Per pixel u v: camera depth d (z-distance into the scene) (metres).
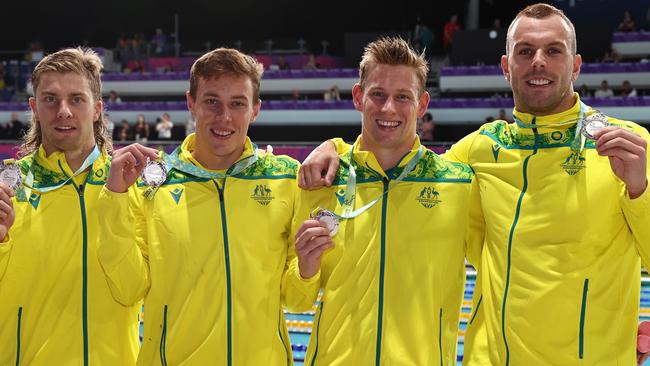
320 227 2.48
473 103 16.02
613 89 16.27
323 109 17.20
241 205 2.66
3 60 23.39
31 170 2.79
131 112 18.23
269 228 2.66
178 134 16.08
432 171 2.68
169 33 24.36
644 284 8.34
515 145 2.69
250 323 2.55
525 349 2.48
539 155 2.61
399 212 2.60
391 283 2.54
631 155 2.28
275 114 17.52
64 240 2.71
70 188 2.76
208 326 2.54
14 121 16.92
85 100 2.76
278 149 13.21
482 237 2.77
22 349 2.66
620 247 2.50
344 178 2.70
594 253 2.46
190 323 2.56
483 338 2.69
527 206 2.56
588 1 19.34
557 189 2.53
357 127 17.12
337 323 2.55
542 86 2.59
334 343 2.54
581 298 2.44
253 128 17.69
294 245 2.69
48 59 2.76
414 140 2.71
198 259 2.58
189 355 2.55
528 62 2.60
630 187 2.33
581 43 17.12
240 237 2.61
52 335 2.65
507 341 2.53
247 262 2.60
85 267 2.70
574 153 2.56
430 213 2.60
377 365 2.46
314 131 17.41
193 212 2.63
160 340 2.59
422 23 21.92
